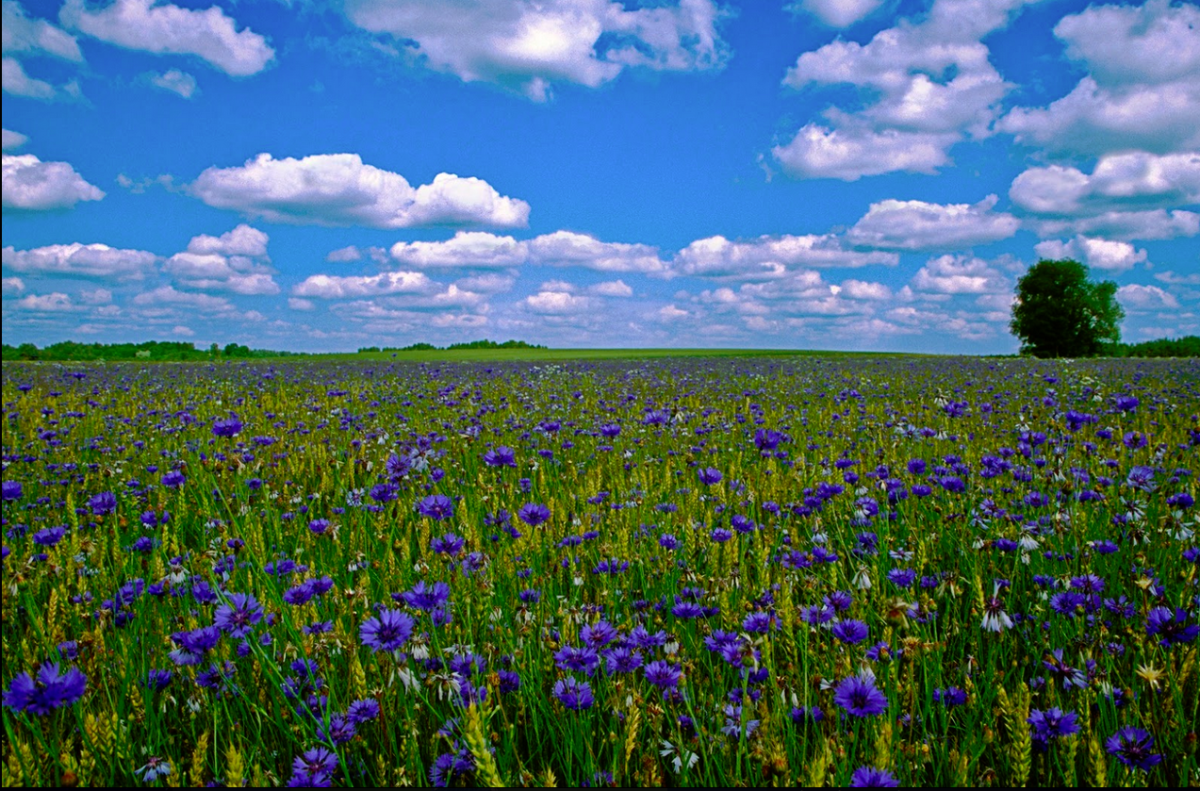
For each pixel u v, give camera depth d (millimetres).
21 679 2035
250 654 2885
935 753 2451
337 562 4055
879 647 2570
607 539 4238
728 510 4734
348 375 20359
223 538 4258
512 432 8578
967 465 5648
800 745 2441
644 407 11242
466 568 3283
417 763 2281
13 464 6988
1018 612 3535
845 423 9141
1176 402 10906
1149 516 4320
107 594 3518
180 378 19062
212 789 2121
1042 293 79562
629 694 2521
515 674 2723
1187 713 2580
